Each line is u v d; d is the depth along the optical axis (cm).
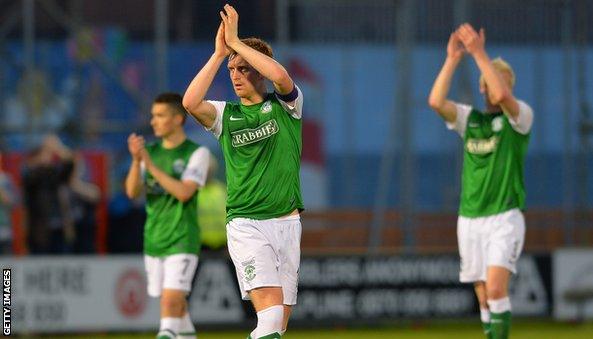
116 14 6384
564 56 6347
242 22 6309
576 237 6188
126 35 6366
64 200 5481
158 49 6031
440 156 6288
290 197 2681
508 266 3388
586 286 5541
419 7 6334
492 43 6369
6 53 6156
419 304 5453
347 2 6353
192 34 6359
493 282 3362
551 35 6406
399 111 6194
